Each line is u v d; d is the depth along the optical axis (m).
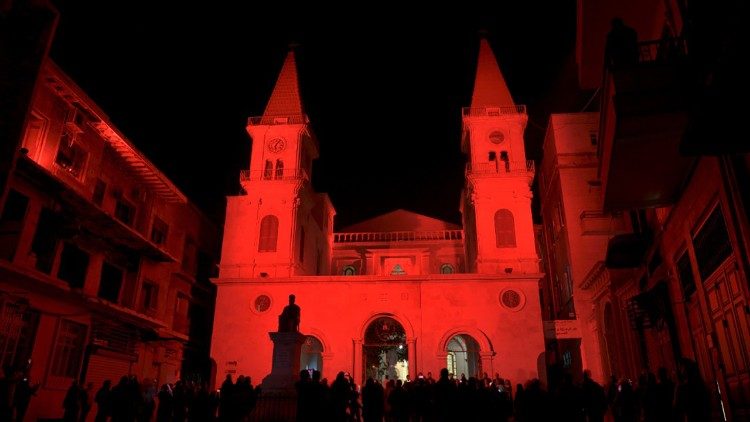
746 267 11.14
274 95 39.66
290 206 36.12
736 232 11.35
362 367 31.42
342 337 31.89
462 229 45.38
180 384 19.17
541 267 45.53
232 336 32.41
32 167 19.52
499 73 39.62
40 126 21.50
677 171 14.65
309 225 39.97
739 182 11.20
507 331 31.47
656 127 12.09
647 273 20.61
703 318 14.99
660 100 11.45
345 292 32.84
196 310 36.97
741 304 12.09
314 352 33.72
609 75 12.50
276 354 18.58
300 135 37.94
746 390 12.36
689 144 9.95
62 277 22.81
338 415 14.55
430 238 45.94
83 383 22.88
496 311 31.92
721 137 9.73
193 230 36.75
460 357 38.94
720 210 12.70
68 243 23.11
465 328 31.59
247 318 32.72
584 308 32.88
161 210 31.86
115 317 25.12
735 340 12.76
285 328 19.02
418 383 17.27
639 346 22.75
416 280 32.81
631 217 22.38
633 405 14.68
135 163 28.00
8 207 19.94
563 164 36.38
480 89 39.00
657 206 16.77
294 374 18.30
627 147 13.09
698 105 9.17
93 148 25.19
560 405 13.55
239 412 15.38
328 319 32.34
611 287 25.59
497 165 36.38
